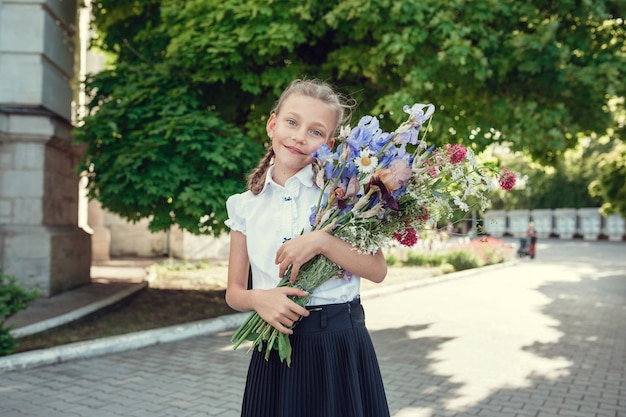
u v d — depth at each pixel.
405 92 8.11
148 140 7.79
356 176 1.68
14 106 9.34
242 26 8.26
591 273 18.47
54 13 9.85
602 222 50.50
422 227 1.77
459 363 6.20
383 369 5.91
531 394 5.05
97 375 5.52
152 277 12.80
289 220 1.77
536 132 8.21
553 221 56.03
